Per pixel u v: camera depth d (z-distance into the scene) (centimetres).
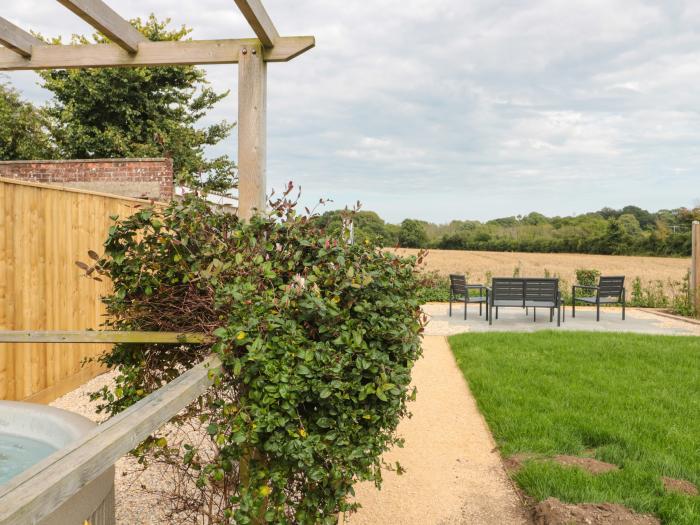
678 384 518
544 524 273
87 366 571
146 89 1945
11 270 450
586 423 404
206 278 226
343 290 229
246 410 201
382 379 205
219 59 383
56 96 1908
